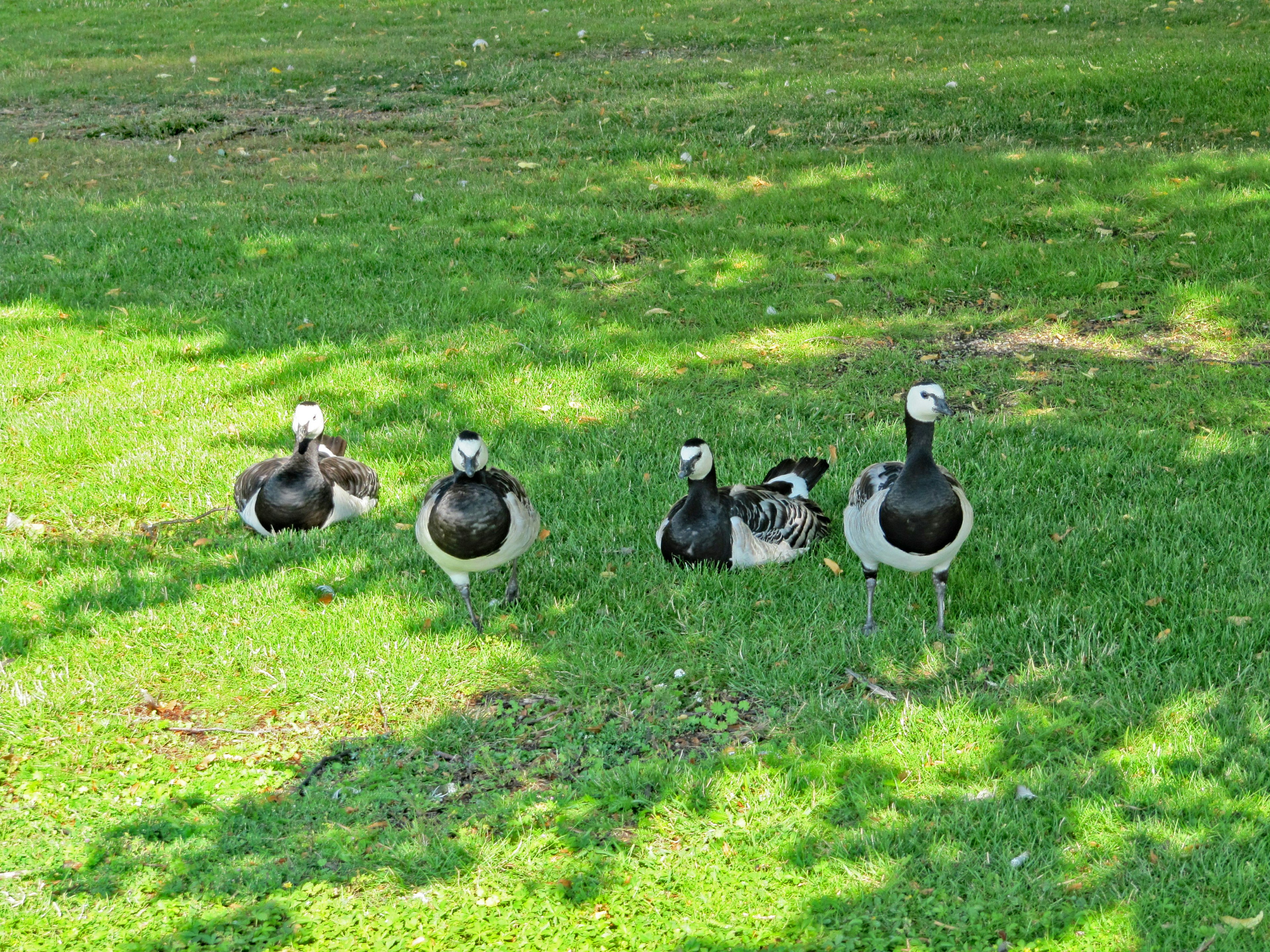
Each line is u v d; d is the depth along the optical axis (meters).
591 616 7.05
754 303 11.70
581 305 11.76
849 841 5.12
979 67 18.33
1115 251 12.16
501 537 6.52
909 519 6.18
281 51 22.69
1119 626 6.60
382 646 6.76
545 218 13.66
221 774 5.77
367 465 8.80
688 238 13.14
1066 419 9.25
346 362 10.73
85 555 7.82
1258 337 10.47
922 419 6.09
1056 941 4.56
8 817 5.45
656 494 8.47
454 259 12.85
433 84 20.25
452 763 5.88
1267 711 5.74
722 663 6.57
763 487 8.02
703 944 4.66
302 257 12.95
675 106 17.67
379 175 15.59
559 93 19.12
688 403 9.85
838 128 16.41
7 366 10.64
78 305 11.88
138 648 6.79
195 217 13.88
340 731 6.15
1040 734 5.73
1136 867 4.86
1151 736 5.63
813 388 10.04
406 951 4.68
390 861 5.16
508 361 10.72
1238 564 7.08
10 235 13.58
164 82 20.94
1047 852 4.96
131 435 9.51
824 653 6.54
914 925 4.69
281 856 5.22
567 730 6.05
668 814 5.38
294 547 7.90
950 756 5.62
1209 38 19.53
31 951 4.69
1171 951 4.46
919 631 6.69
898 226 13.20
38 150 17.38
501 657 6.68
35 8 27.98
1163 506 7.84
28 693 6.29
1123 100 16.50
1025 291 11.69
